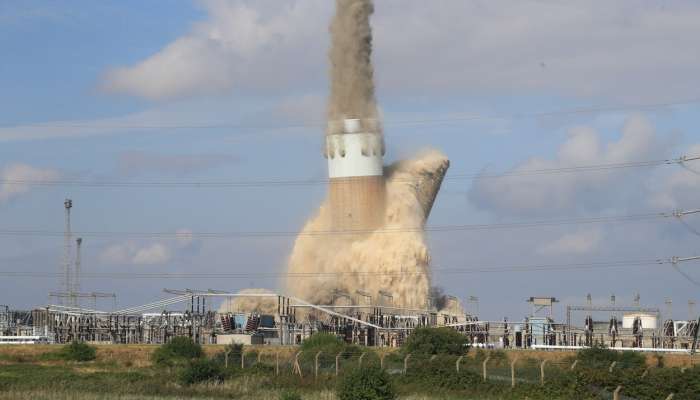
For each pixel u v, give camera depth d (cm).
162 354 14575
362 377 9575
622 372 10169
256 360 13450
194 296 18212
